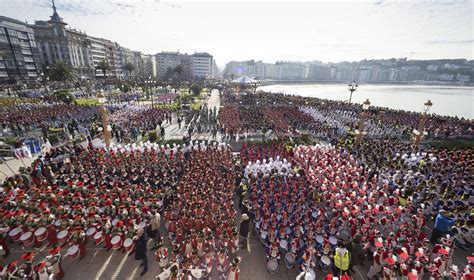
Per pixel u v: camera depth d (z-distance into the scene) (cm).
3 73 9094
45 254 1313
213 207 1528
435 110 8294
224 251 1188
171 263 1169
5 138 2978
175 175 1991
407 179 2016
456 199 1738
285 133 3559
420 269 1118
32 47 10306
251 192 1900
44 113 4031
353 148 2825
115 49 15625
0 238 1271
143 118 3988
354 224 1403
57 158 2317
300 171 2148
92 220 1408
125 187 1723
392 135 3759
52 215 1414
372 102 10200
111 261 1281
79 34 11938
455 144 3416
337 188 1827
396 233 1409
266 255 1329
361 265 1305
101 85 9362
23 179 1872
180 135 3525
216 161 2253
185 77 17088
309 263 1127
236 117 4294
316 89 17638
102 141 2986
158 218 1418
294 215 1516
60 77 7238
